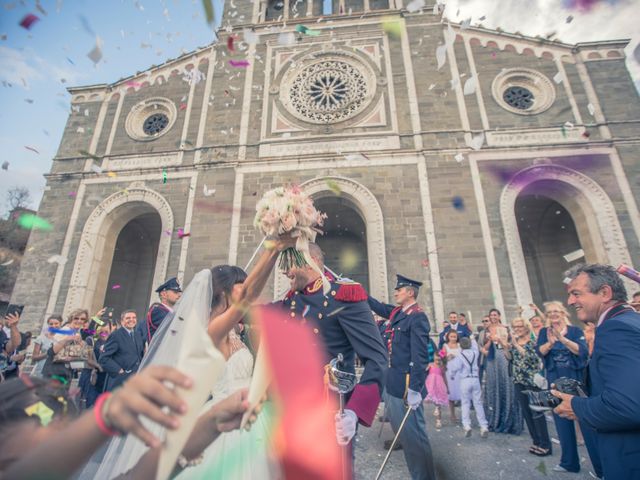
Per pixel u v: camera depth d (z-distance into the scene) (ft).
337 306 7.01
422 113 45.52
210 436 3.43
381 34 50.90
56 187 46.70
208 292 6.24
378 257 39.11
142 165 47.24
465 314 36.17
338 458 5.66
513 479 12.87
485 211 40.06
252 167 45.16
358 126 46.14
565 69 45.88
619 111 42.68
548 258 54.13
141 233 59.21
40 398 3.13
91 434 2.16
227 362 5.83
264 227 5.78
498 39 48.55
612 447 5.79
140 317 57.06
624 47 45.78
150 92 52.26
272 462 5.15
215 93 50.21
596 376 6.68
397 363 13.10
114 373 16.07
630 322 6.05
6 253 47.09
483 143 43.01
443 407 27.37
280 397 5.80
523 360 16.55
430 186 41.73
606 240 37.52
